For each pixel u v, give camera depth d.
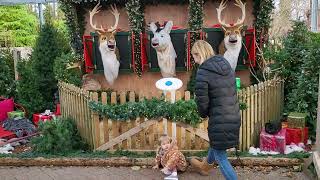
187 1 6.61
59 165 4.91
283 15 15.88
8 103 7.29
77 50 6.91
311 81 5.59
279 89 5.97
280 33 12.40
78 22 6.84
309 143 5.38
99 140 5.14
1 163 4.96
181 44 6.55
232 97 3.72
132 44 6.55
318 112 4.28
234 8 6.65
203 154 4.82
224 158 3.84
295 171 4.54
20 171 4.77
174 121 4.90
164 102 4.95
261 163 4.68
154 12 6.72
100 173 4.64
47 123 5.26
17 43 20.08
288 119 5.34
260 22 6.40
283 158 4.67
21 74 7.50
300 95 5.66
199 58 3.74
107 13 6.82
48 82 7.58
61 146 5.14
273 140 4.92
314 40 6.76
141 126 4.98
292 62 6.18
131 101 5.11
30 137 6.28
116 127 5.07
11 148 5.83
